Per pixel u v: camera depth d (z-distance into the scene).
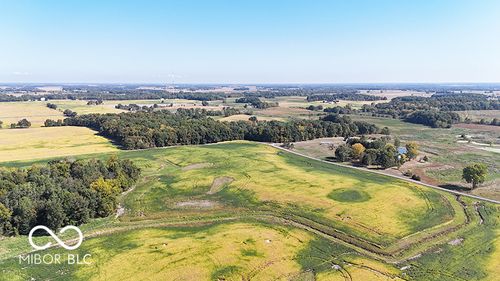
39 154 141.75
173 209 89.81
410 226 80.19
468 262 66.19
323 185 106.62
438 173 124.12
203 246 69.38
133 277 59.31
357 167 132.00
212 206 91.75
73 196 78.81
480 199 98.00
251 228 78.38
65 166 103.06
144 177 116.06
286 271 62.28
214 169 125.19
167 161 137.50
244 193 100.38
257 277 60.19
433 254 69.06
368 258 67.44
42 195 81.38
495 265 65.12
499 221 83.62
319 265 64.56
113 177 102.75
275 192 100.50
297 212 87.38
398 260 67.12
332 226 80.00
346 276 61.22
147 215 85.94
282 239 73.44
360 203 92.50
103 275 59.81
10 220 73.69
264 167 127.81
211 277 59.78
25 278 58.81
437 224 81.38
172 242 71.12
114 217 84.50
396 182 111.94
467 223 82.38
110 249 68.38
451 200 96.75
